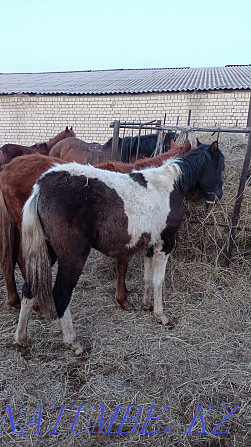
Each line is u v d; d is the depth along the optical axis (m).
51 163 2.64
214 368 2.21
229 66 19.20
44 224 2.06
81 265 2.15
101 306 2.92
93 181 2.15
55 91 11.95
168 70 18.50
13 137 13.07
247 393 2.01
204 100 10.55
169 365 2.22
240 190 3.29
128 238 2.29
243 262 3.45
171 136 4.72
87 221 2.09
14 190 2.52
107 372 2.14
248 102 10.12
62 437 1.69
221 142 4.02
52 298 2.13
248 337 2.55
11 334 2.44
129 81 14.03
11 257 2.61
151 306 2.97
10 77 18.23
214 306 2.96
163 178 2.54
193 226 3.51
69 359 2.23
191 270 3.42
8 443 1.65
